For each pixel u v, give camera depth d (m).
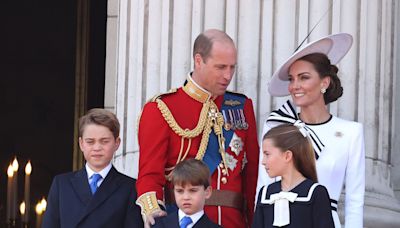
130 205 22.00
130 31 25.95
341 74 24.88
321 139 21.84
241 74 24.97
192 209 20.72
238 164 22.69
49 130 43.16
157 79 25.48
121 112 25.95
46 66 43.25
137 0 25.91
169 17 25.45
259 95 24.89
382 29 25.41
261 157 22.12
